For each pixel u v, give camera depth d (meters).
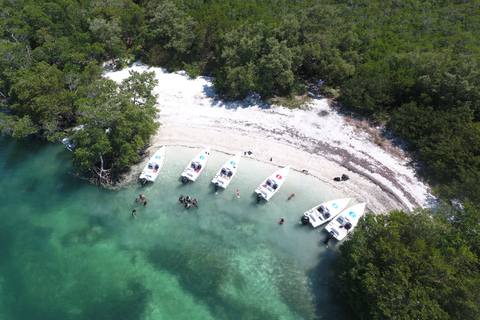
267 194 33.06
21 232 30.52
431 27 55.47
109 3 58.62
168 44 51.53
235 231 31.06
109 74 51.56
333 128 41.50
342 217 30.83
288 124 42.22
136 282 26.92
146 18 57.31
